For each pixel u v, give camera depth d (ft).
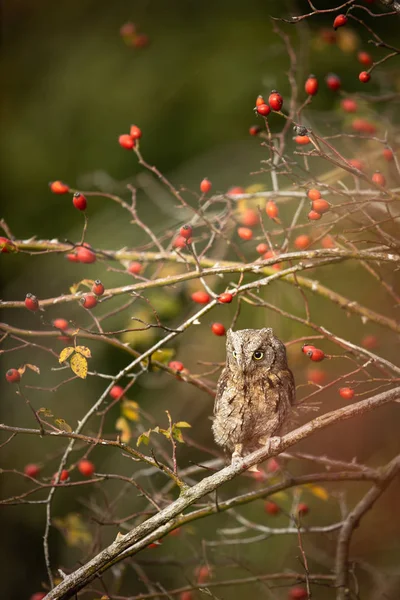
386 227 26.78
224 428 23.31
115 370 40.75
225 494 36.47
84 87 48.19
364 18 41.42
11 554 39.75
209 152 41.42
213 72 45.14
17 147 47.75
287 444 19.06
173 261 26.55
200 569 26.81
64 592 19.06
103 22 50.01
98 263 39.63
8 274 44.52
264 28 45.83
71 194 45.96
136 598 23.40
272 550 34.17
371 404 19.04
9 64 50.60
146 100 46.16
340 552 23.18
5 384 41.88
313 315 33.24
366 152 29.07
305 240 23.24
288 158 22.89
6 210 46.55
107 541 33.24
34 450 40.68
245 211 26.09
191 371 36.83
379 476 22.50
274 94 20.52
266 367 22.58
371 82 36.58
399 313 31.73
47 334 23.36
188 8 48.57
